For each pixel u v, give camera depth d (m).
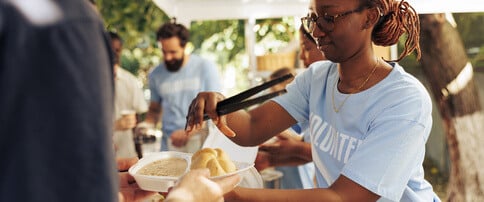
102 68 0.63
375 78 1.38
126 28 6.75
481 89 4.39
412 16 1.41
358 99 1.39
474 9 2.30
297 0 4.21
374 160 1.27
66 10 0.61
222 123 1.50
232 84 9.27
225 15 4.22
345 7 1.31
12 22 0.58
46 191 0.60
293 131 2.38
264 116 1.68
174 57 3.94
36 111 0.59
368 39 1.37
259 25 7.18
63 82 0.60
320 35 1.36
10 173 0.59
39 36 0.59
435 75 3.34
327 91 1.53
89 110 0.61
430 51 3.27
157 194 1.46
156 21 7.05
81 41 0.61
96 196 0.62
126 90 4.05
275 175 2.36
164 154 1.40
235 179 1.13
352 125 1.40
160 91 4.07
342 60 1.38
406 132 1.28
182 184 0.97
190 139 2.63
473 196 3.55
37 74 0.59
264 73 4.59
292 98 1.70
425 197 1.45
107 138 0.63
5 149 0.59
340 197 1.27
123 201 1.35
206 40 9.23
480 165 3.49
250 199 1.26
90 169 0.62
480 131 3.45
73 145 0.61
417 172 1.42
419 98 1.32
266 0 4.19
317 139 1.56
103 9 6.49
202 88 4.01
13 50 0.57
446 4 2.27
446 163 4.84
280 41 7.19
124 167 1.45
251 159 1.72
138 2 6.66
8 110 0.58
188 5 4.20
